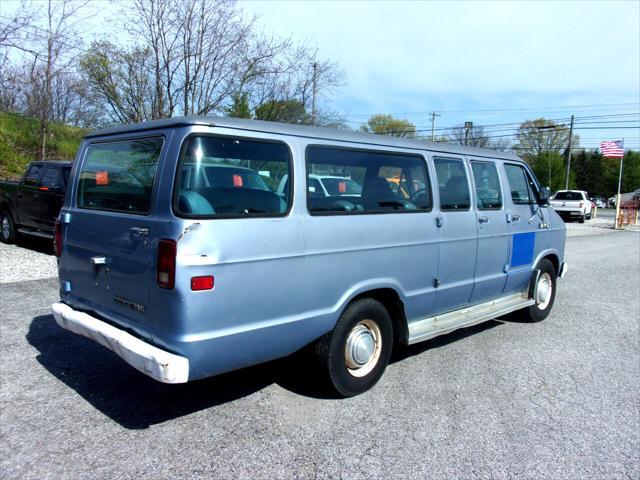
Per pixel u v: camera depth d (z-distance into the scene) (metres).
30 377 4.37
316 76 17.80
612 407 4.20
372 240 4.16
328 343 3.92
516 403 4.21
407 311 4.62
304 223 3.66
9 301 6.62
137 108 14.70
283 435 3.52
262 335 3.45
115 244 3.58
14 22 13.20
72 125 19.89
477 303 5.67
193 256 3.09
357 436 3.55
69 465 3.08
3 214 10.93
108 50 14.38
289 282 3.57
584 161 85.31
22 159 17.31
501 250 5.78
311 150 3.82
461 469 3.19
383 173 4.39
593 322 6.98
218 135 3.35
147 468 3.07
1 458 3.13
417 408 4.03
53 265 8.86
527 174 6.40
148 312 3.30
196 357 3.13
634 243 19.05
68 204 4.31
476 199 5.43
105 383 4.29
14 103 18.12
